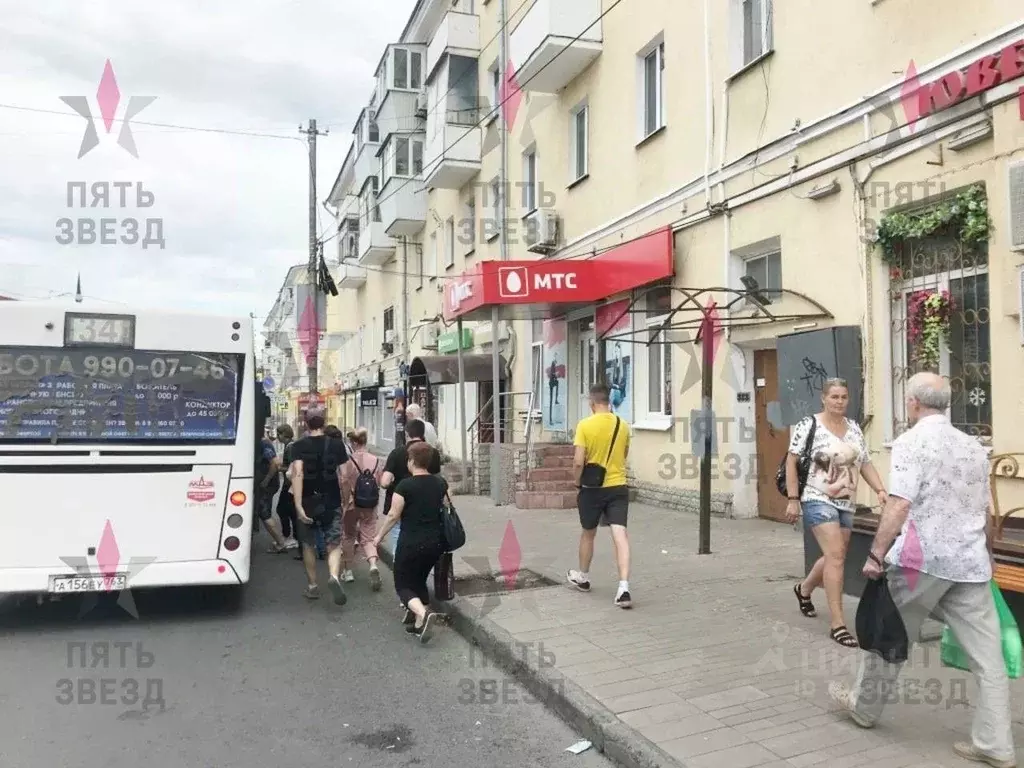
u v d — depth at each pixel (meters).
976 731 3.61
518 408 17.45
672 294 11.48
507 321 17.59
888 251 7.71
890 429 7.68
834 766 3.63
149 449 6.86
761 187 9.50
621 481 6.79
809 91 8.73
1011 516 5.71
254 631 6.73
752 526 9.66
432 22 24.52
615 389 13.21
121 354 6.89
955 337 7.09
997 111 6.31
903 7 7.47
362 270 34.50
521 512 12.35
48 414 6.69
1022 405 6.16
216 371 7.13
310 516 7.66
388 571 9.46
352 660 5.91
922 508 3.66
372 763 4.17
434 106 20.48
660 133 11.82
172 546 6.88
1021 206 6.05
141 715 4.82
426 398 21.92
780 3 9.19
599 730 4.25
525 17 14.45
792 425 8.55
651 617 6.10
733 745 3.89
